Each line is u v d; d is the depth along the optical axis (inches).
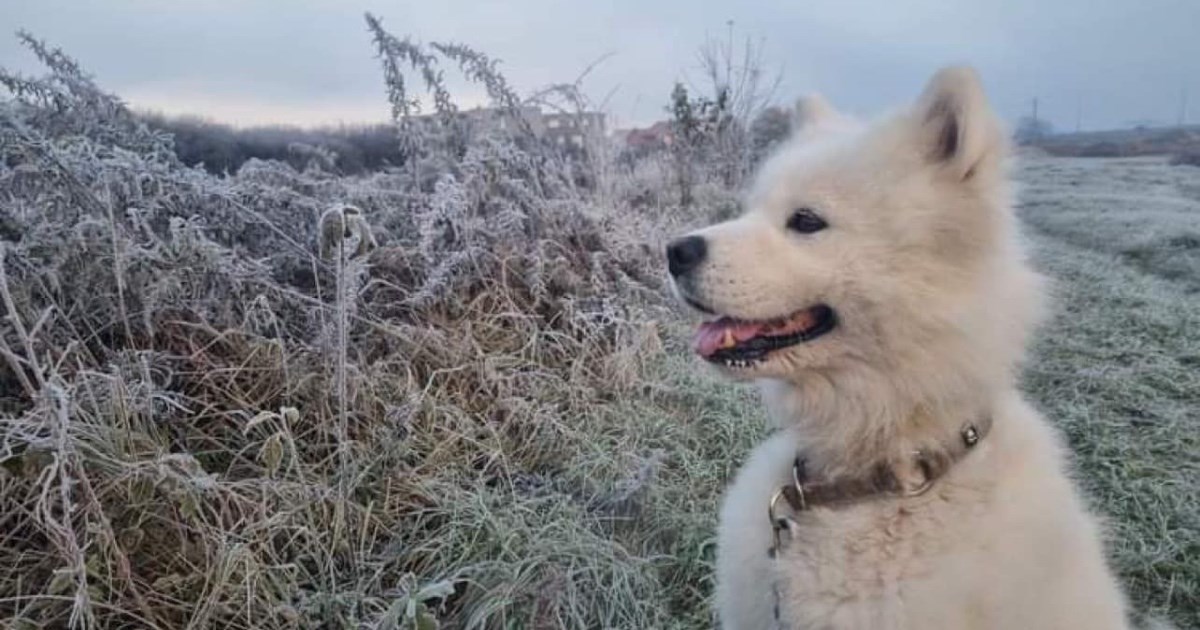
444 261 48.5
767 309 23.9
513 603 31.5
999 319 23.4
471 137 62.0
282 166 52.1
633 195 90.7
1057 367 57.9
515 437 43.6
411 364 43.9
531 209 57.4
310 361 39.9
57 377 26.9
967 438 22.9
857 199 23.7
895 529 22.4
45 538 29.5
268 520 30.4
